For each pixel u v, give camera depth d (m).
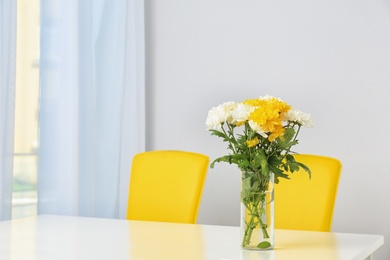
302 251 2.14
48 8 3.81
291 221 2.81
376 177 4.03
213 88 4.46
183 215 3.04
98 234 2.51
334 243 2.29
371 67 4.04
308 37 4.20
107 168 4.31
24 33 3.69
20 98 3.67
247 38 4.36
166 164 3.13
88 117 4.10
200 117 4.50
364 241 2.32
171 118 4.59
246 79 4.36
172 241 2.34
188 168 3.08
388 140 4.00
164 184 3.12
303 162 2.84
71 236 2.46
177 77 4.57
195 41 4.52
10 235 2.49
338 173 2.79
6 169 3.51
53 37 3.83
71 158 3.90
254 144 2.10
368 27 4.05
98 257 2.07
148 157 3.18
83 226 2.71
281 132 2.07
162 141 4.62
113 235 2.48
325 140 4.15
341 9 4.12
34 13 3.74
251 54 4.35
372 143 4.04
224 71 4.43
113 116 4.34
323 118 4.16
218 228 2.64
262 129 2.05
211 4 4.46
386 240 4.01
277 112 2.06
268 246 2.16
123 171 4.44
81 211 4.07
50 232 2.56
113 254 2.12
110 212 4.34
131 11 4.48
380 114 4.02
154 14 4.64
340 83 4.12
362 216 4.06
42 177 3.78
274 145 2.13
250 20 4.35
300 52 4.21
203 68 4.49
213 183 4.45
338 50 4.12
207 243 2.30
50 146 3.82
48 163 3.81
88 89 4.09
